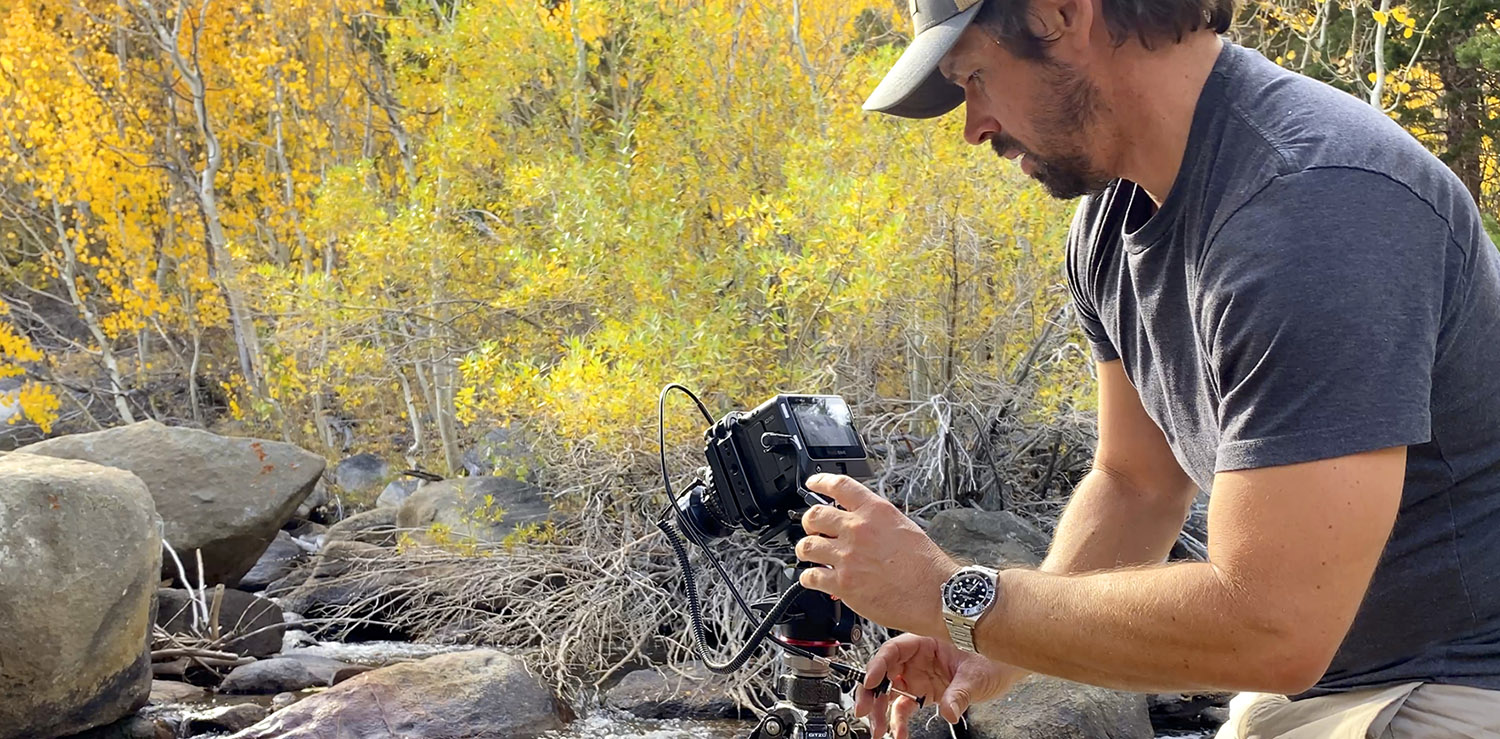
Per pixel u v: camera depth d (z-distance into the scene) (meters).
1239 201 1.36
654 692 4.59
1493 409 1.44
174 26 12.23
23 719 3.94
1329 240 1.29
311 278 7.49
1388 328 1.27
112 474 4.39
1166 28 1.40
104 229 12.78
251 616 5.47
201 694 4.71
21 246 15.41
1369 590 1.53
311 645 5.56
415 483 8.63
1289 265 1.29
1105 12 1.41
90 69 12.64
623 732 4.31
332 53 12.71
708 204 7.38
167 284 13.73
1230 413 1.37
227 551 6.09
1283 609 1.30
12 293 14.47
